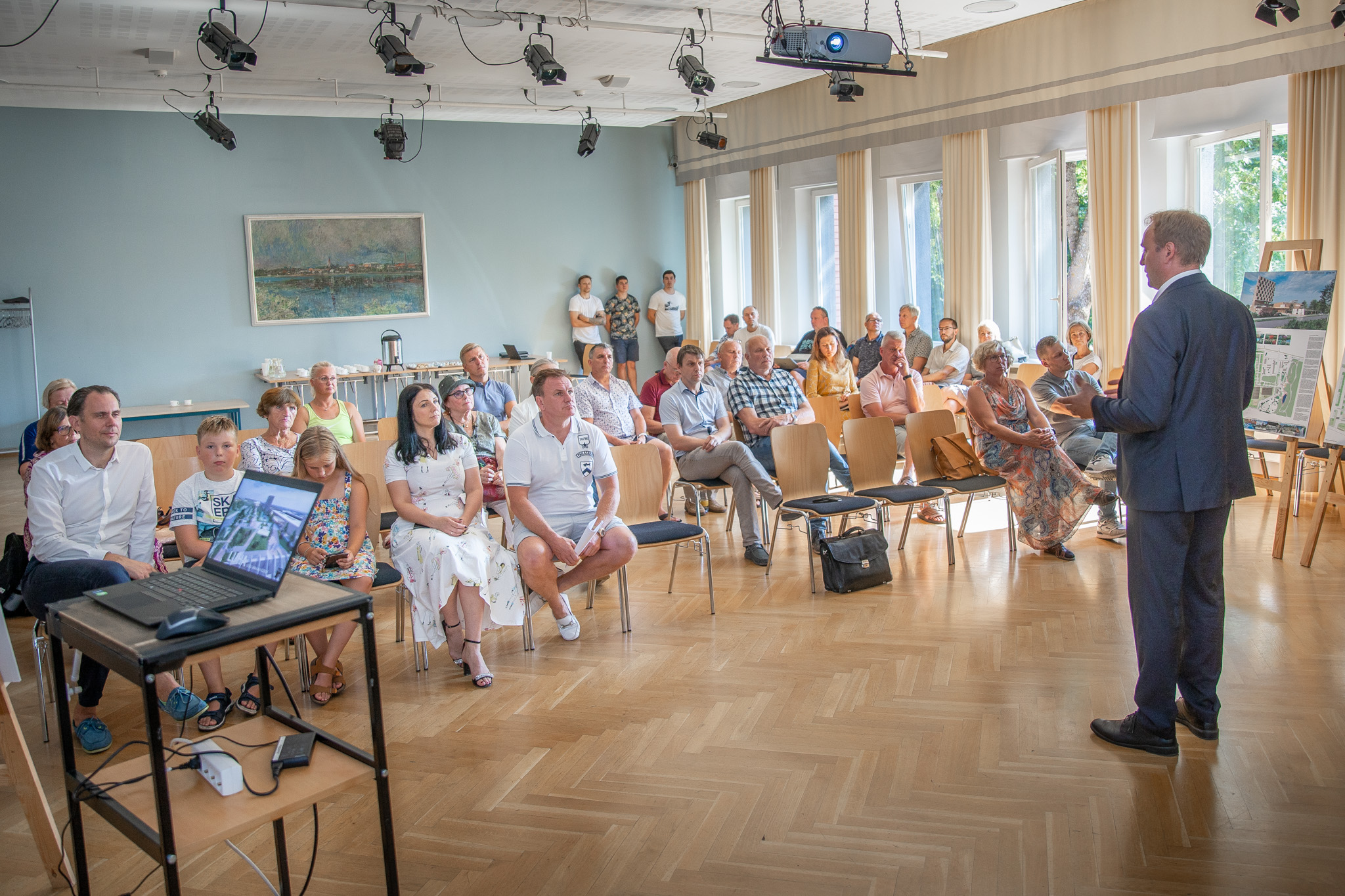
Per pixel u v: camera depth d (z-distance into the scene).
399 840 2.58
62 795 2.92
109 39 7.13
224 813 1.91
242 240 10.95
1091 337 7.12
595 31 7.48
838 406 6.46
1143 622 2.87
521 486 4.07
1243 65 6.58
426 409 3.92
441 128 11.85
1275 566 4.68
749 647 3.95
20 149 9.97
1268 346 5.11
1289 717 3.09
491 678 3.70
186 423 10.84
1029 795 2.69
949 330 8.27
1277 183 6.71
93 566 3.36
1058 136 8.23
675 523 4.51
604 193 12.84
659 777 2.88
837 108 10.08
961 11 7.46
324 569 3.61
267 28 7.02
